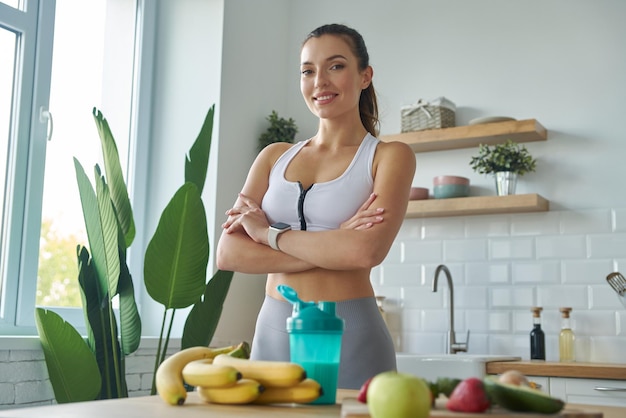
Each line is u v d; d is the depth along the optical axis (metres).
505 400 0.97
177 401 1.17
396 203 1.81
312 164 1.91
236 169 3.82
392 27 4.14
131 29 3.78
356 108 1.94
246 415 1.05
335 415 1.06
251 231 1.83
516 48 3.79
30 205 3.05
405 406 0.84
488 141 3.66
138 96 3.76
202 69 3.79
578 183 3.54
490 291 3.65
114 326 2.81
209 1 3.83
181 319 3.58
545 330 3.51
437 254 3.80
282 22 4.34
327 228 1.82
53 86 3.25
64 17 3.34
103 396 2.84
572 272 3.49
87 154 3.43
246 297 3.85
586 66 3.62
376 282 3.93
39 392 2.73
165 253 2.60
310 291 1.72
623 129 3.49
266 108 4.12
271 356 1.71
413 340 3.80
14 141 3.02
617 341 3.36
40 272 3.12
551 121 3.64
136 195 3.69
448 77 3.94
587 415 0.94
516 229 3.64
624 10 3.58
